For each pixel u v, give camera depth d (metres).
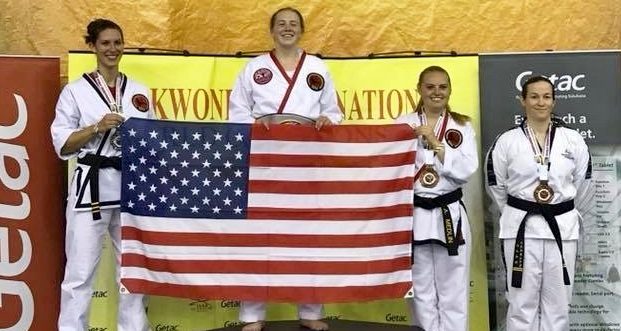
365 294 5.84
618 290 6.41
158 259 5.78
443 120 5.97
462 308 5.91
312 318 5.91
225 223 5.84
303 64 5.91
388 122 6.57
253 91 5.89
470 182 6.48
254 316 5.88
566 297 5.87
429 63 6.59
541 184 5.84
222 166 5.84
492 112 6.52
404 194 5.85
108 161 5.77
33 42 6.97
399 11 7.08
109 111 5.82
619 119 6.47
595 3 7.07
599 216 6.44
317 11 7.08
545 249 5.84
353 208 5.88
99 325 6.29
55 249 6.35
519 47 7.08
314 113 5.88
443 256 5.91
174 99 6.49
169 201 5.80
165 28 6.99
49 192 6.35
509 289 5.96
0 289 6.20
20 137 6.28
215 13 7.05
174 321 6.39
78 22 6.98
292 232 5.86
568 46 7.07
